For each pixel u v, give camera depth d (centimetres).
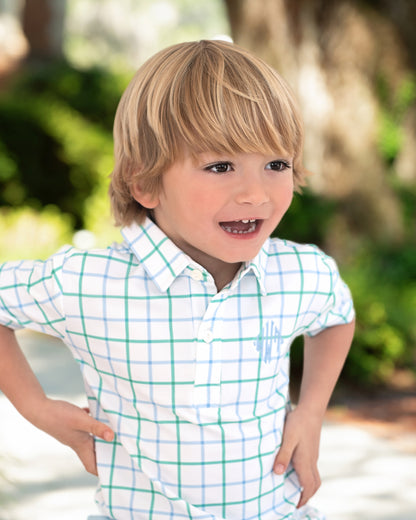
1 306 165
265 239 155
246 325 161
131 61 3212
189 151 148
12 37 1491
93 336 161
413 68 883
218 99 146
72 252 164
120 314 159
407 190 1062
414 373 567
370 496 360
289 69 752
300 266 169
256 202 147
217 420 158
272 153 148
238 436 159
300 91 754
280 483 168
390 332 552
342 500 354
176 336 158
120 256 163
